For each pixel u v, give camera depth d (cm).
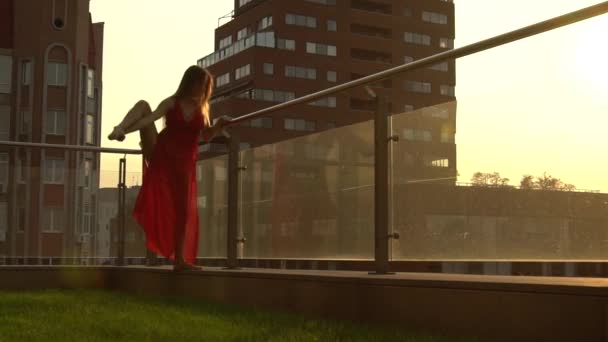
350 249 516
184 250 637
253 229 632
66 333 391
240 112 8638
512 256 394
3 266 798
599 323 300
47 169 819
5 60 5159
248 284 544
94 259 820
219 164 693
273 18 8681
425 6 9338
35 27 5181
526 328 331
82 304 561
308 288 479
